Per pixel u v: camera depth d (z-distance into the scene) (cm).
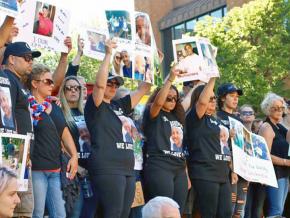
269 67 2966
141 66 755
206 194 786
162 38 4938
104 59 693
